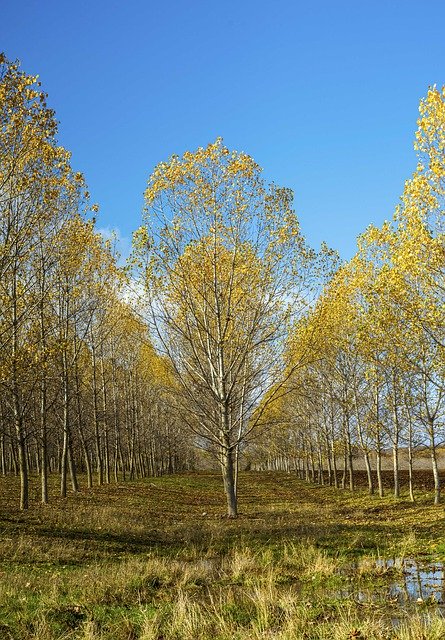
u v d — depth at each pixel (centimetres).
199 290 2216
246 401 2306
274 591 932
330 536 1522
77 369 2780
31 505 2197
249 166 2164
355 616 764
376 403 3000
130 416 4606
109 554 1334
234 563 1154
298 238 2189
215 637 727
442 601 861
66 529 1630
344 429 3522
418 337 2133
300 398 4147
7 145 1683
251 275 2202
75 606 872
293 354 2261
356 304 2767
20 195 1762
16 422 2100
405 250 1889
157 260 2155
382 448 3109
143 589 988
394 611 821
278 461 8275
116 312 3206
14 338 1973
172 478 4956
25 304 2014
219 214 2177
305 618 783
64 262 2231
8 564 1150
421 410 2541
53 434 4025
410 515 2088
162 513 2275
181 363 2330
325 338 2675
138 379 4556
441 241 1814
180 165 2158
